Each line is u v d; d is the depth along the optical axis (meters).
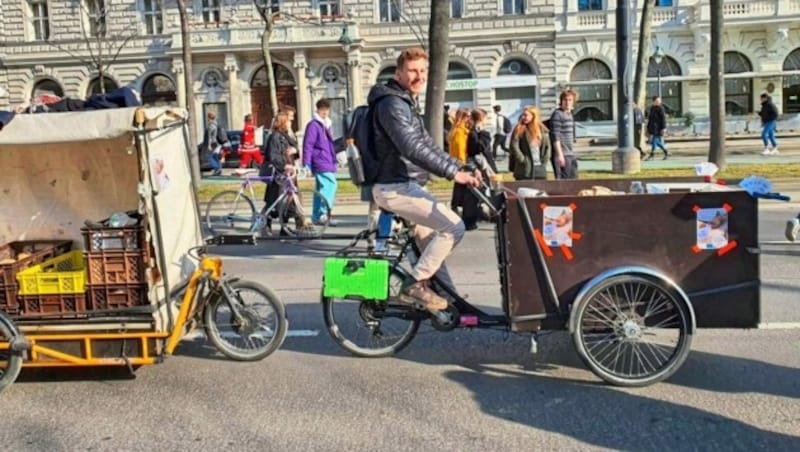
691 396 4.81
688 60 39.28
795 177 15.64
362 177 5.40
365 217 14.21
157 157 5.29
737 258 4.91
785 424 4.36
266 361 5.73
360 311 5.58
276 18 36.53
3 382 5.10
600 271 4.98
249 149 23.70
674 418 4.48
